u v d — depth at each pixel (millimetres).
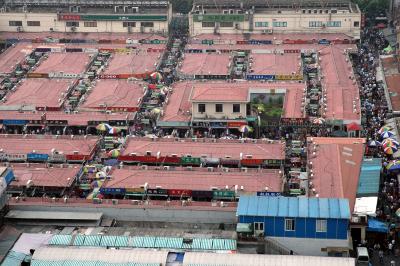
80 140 146250
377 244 111812
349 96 168250
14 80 189625
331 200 103125
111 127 155750
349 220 101688
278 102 161625
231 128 156250
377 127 156875
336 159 133125
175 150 140500
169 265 94562
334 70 188250
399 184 128750
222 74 190625
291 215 99688
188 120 157125
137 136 149625
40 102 168250
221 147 141000
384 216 119625
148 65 197125
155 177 127938
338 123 155375
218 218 110312
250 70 193125
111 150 142750
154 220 112000
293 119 154875
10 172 115875
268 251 100875
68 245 100500
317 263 92688
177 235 104375
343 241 99750
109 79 188750
